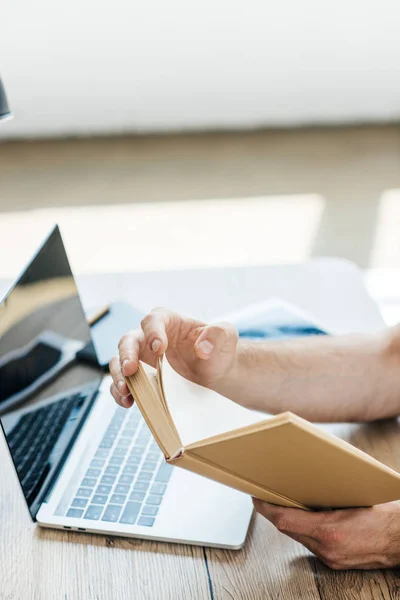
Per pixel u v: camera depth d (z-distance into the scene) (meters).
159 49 3.18
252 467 0.59
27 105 3.30
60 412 0.83
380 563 0.68
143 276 1.18
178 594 0.66
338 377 0.88
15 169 3.13
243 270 1.18
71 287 0.91
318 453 0.56
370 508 0.68
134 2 3.07
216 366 0.84
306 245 2.51
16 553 0.71
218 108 3.33
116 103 3.31
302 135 3.28
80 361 0.90
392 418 0.88
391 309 1.43
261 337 0.99
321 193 2.82
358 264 2.38
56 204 2.85
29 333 0.80
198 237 2.60
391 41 3.14
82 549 0.71
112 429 0.85
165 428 0.61
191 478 0.78
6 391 0.74
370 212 2.68
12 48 3.16
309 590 0.66
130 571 0.69
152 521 0.73
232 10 3.09
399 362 0.88
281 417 0.53
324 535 0.66
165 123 3.37
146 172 3.05
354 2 3.06
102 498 0.76
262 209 2.74
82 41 3.15
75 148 3.28
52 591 0.67
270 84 3.27
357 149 3.13
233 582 0.67
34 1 3.04
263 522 0.74
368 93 3.28
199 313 1.07
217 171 3.03
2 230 2.70
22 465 0.74
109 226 2.68
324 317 1.06
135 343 0.75
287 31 3.14
